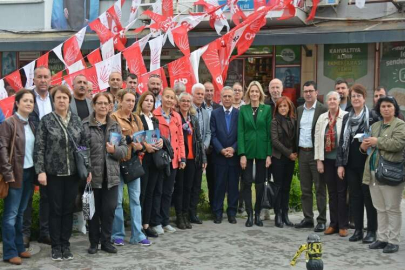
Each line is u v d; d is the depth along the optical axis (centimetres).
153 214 770
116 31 983
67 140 615
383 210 702
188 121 821
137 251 683
